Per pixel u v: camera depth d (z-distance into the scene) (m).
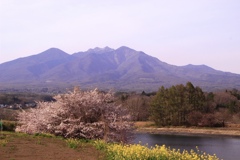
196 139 50.72
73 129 18.42
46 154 12.45
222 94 90.75
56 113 19.28
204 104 76.50
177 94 75.38
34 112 20.77
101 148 14.52
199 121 72.31
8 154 11.91
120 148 13.04
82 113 19.42
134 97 83.25
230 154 34.00
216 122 72.25
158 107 75.00
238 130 65.81
